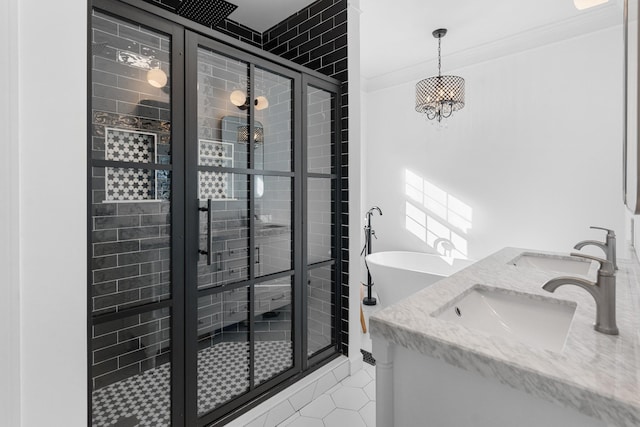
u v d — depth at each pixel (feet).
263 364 5.74
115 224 4.01
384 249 13.05
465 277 4.50
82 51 3.09
